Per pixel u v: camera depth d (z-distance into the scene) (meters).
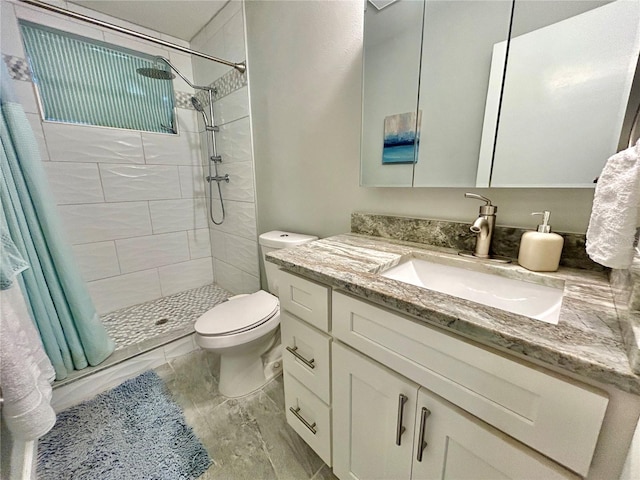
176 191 2.24
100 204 1.90
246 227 1.96
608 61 0.64
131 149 1.98
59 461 1.02
